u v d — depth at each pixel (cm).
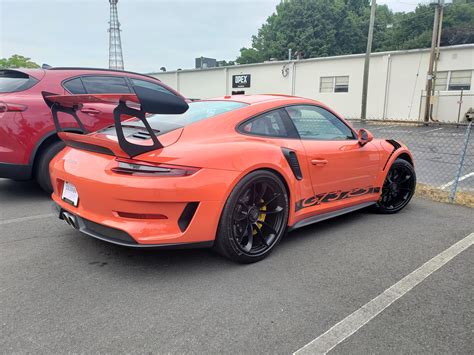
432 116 1948
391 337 202
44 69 460
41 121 420
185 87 3262
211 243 262
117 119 235
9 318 212
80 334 199
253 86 2766
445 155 912
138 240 239
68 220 284
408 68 2038
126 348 189
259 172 277
